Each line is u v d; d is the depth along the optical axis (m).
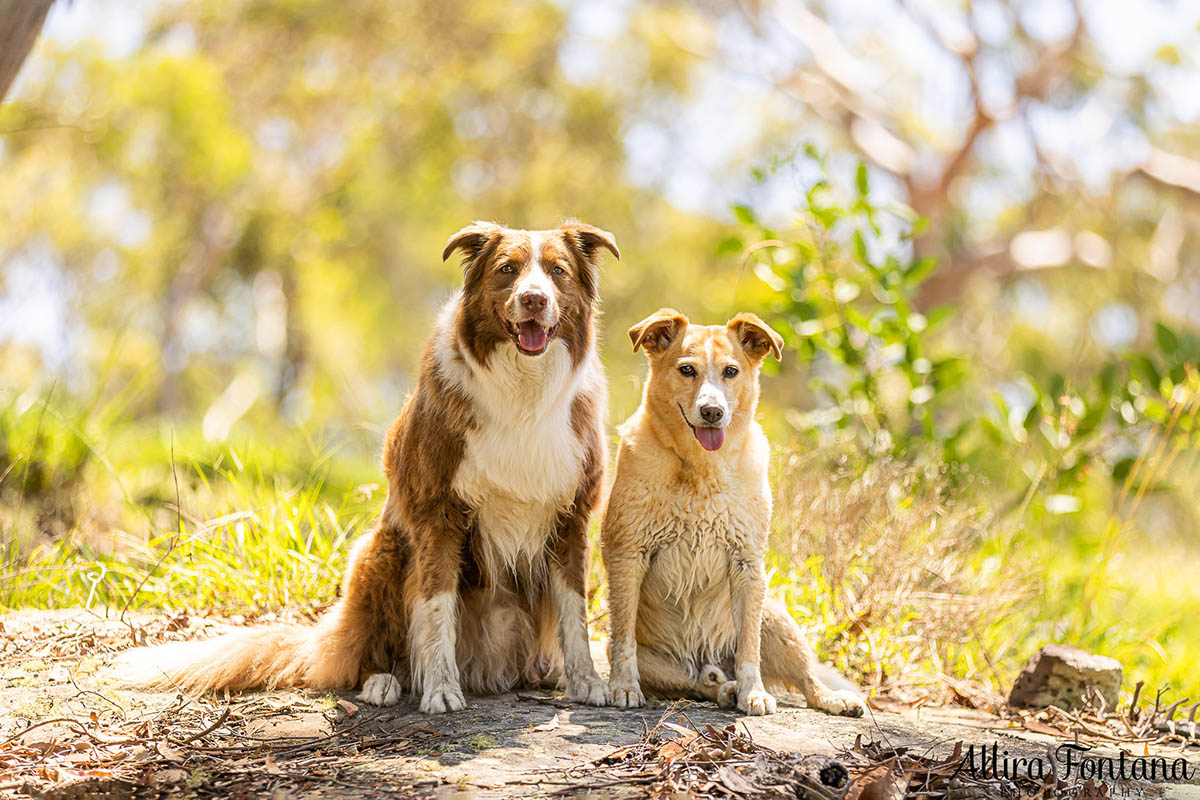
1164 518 10.21
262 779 3.70
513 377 4.64
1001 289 22.81
